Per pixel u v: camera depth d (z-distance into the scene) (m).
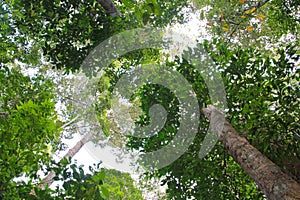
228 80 4.44
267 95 3.75
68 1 4.76
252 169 3.21
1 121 3.91
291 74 3.91
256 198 4.50
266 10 7.84
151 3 2.66
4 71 5.52
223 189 4.53
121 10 5.84
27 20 5.02
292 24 6.36
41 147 4.09
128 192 6.86
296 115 3.61
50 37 4.98
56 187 3.48
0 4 6.74
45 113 4.26
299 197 2.49
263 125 3.58
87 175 3.42
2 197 3.59
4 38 6.88
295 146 3.52
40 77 6.42
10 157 3.72
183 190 4.60
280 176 2.85
